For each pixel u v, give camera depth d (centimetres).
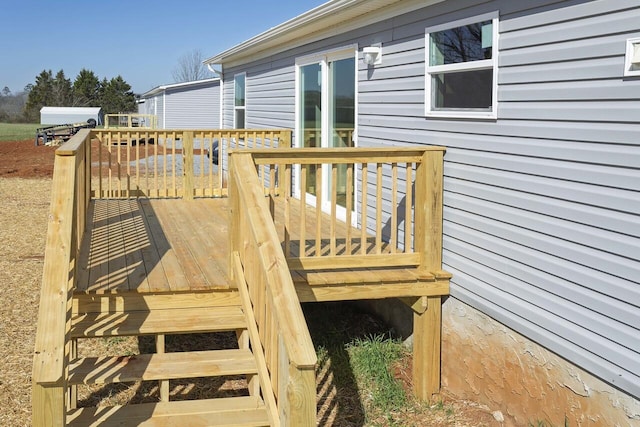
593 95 350
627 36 328
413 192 543
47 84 7144
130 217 734
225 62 1350
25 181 1711
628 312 331
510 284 423
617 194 337
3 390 478
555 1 377
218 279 461
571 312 371
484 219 448
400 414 471
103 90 7425
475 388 470
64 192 342
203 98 3158
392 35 585
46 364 279
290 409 263
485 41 446
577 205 364
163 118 3169
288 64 914
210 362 393
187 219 727
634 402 333
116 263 510
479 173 453
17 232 1045
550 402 395
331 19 680
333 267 473
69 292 379
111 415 353
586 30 354
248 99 1180
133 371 375
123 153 2453
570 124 367
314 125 818
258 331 378
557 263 380
